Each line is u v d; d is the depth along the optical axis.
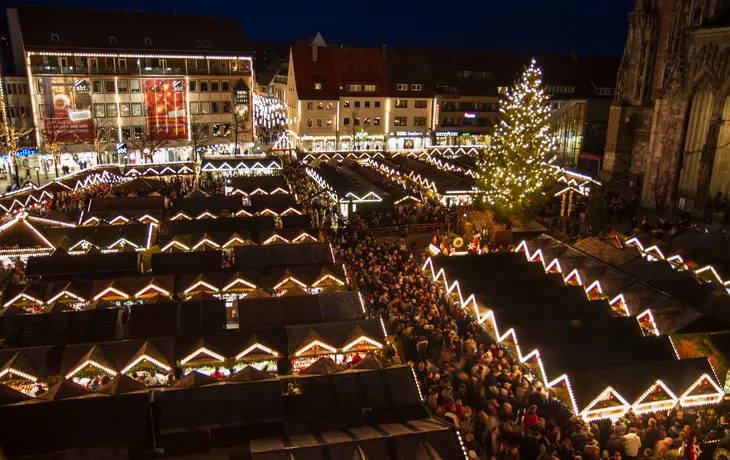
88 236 33.53
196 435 15.27
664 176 48.72
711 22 43.41
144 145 72.12
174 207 41.22
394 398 17.08
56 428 14.96
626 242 33.59
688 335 20.64
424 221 43.97
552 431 15.73
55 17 69.56
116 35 72.31
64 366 19.42
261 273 28.44
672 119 47.56
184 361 20.27
